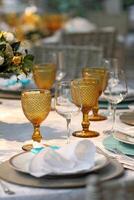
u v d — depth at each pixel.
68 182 1.32
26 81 2.48
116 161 1.48
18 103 2.37
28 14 4.66
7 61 1.83
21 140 1.79
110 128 1.92
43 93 1.66
